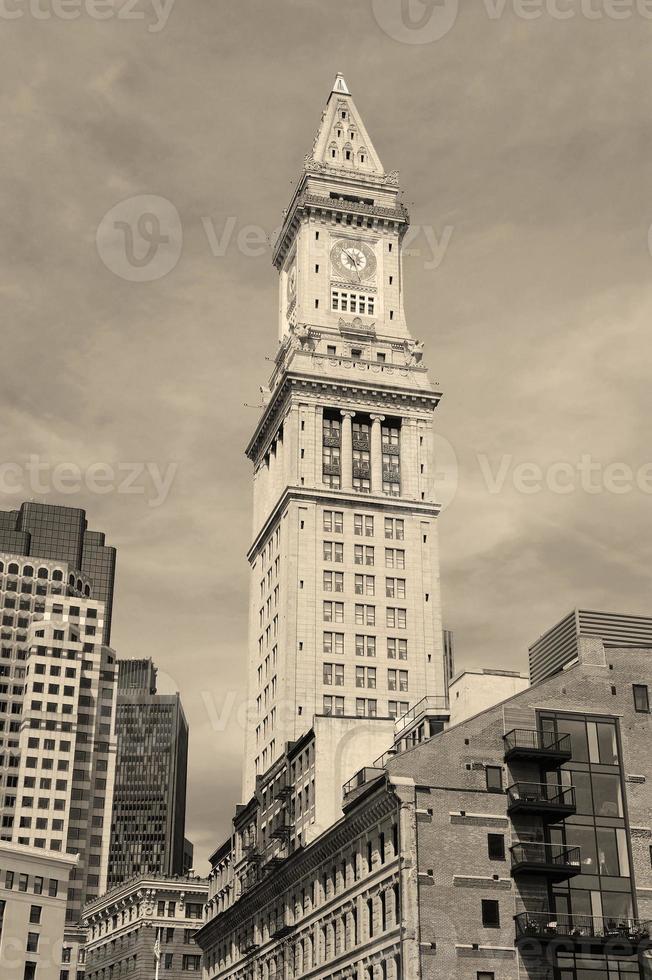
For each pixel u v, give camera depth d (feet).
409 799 280.51
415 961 264.31
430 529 581.94
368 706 531.91
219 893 504.02
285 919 369.50
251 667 592.19
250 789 557.33
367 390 603.67
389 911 280.72
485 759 290.76
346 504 576.20
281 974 366.84
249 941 417.28
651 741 300.61
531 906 276.41
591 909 279.90
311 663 534.78
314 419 594.24
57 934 554.46
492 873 277.85
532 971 269.44
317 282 638.94
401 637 550.77
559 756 289.53
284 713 521.65
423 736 345.92
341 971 307.78
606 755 296.92
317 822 369.50
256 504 642.63
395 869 278.87
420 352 629.92
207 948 499.51
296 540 560.61
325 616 547.08
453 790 284.20
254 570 622.13
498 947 270.26
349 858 315.17
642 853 287.69
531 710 298.35
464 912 272.10
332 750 382.42
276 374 642.22
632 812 291.38
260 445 654.12
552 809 282.97
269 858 420.77
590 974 272.92
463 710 331.16
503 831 283.38
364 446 598.34
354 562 563.07
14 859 547.90
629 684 306.35
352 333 626.23
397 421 611.06
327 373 603.67
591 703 301.84
